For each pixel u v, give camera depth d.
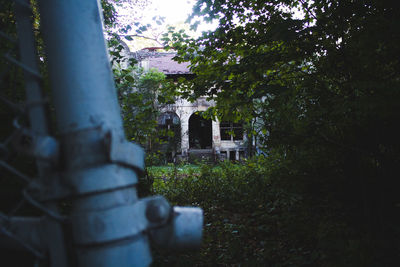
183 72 21.44
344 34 3.24
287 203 5.48
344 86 3.24
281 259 3.51
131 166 0.79
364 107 2.36
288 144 3.64
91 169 0.73
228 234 4.48
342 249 2.99
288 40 3.10
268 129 4.10
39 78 0.80
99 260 0.71
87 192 0.71
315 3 3.58
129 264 0.73
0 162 0.75
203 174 8.77
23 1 0.84
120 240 0.73
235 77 4.30
